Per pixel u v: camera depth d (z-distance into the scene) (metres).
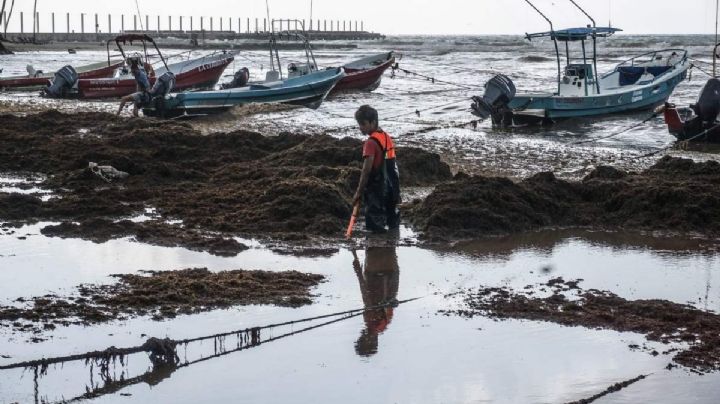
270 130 20.67
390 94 31.75
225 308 7.57
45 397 5.75
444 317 7.37
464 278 8.56
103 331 6.95
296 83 27.33
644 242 10.10
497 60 61.72
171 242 9.89
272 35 30.42
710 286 8.28
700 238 10.31
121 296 7.76
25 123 18.84
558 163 15.94
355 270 8.84
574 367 6.26
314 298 7.90
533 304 7.69
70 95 30.25
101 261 9.05
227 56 35.81
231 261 9.16
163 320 7.24
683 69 27.48
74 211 11.27
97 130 18.66
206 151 15.25
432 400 5.72
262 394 5.84
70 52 76.88
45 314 7.30
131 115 23.70
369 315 7.44
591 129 22.11
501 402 5.68
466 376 6.12
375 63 36.94
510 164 15.78
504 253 9.56
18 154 15.02
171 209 11.41
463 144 18.47
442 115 24.94
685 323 7.16
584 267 9.00
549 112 22.66
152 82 29.62
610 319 7.27
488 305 7.68
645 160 16.42
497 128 22.22
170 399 5.75
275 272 8.63
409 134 20.14
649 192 11.30
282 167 13.32
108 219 11.06
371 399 5.75
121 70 33.06
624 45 90.25
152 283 8.12
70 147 15.59
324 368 6.28
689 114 19.56
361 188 10.06
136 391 5.88
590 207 11.46
